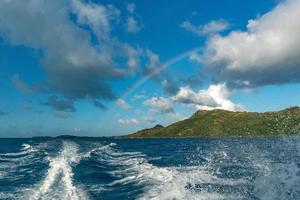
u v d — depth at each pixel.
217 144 107.00
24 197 21.08
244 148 72.81
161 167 36.62
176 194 20.55
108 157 54.34
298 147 37.69
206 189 22.42
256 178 24.84
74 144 94.62
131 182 26.89
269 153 52.44
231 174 29.27
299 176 23.06
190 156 55.72
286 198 18.33
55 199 20.30
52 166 36.12
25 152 64.25
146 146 104.56
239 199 19.34
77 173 32.97
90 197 21.33
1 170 35.53
